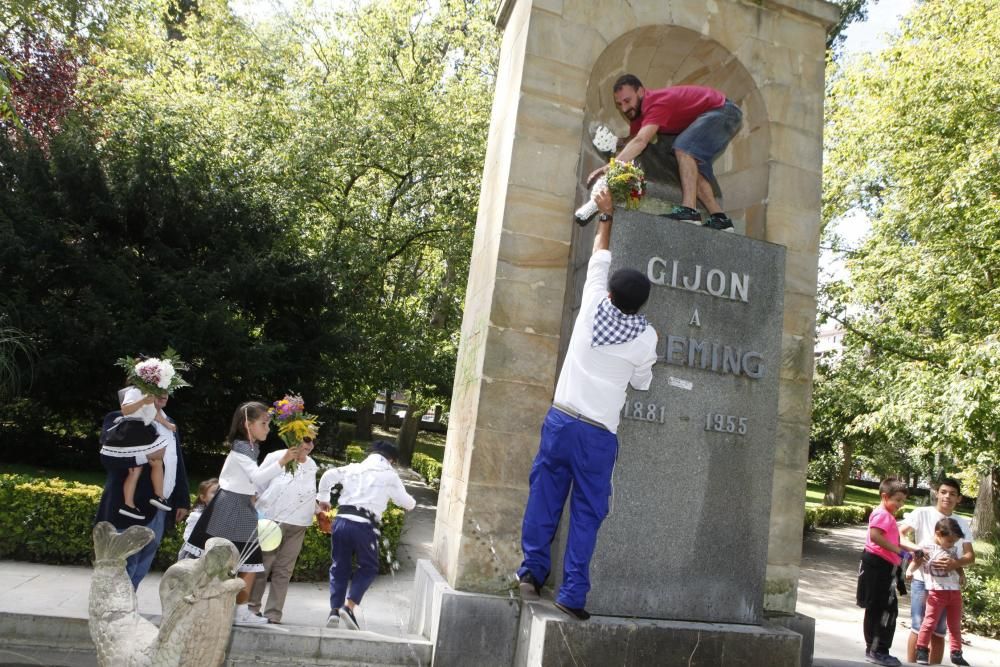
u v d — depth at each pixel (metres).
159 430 5.31
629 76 5.70
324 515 6.22
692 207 5.45
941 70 12.48
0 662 4.44
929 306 13.09
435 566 5.46
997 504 20.45
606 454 4.16
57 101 15.96
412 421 24.03
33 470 12.30
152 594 6.45
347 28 19.42
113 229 13.20
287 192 16.64
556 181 5.42
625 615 4.54
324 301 14.73
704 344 4.95
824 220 16.39
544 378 5.16
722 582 4.76
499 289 5.16
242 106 18.08
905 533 7.76
